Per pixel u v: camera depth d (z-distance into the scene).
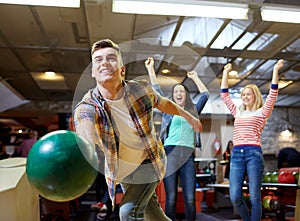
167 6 3.20
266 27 3.93
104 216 3.48
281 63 2.45
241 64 5.30
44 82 6.46
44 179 0.90
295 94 7.54
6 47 4.59
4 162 1.98
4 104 7.82
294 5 3.24
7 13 3.59
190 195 2.15
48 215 3.47
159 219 1.47
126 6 3.19
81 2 3.30
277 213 3.83
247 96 2.52
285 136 8.85
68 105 8.35
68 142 0.93
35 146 0.94
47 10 3.52
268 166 8.45
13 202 1.36
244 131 2.44
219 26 3.86
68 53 4.79
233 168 2.46
